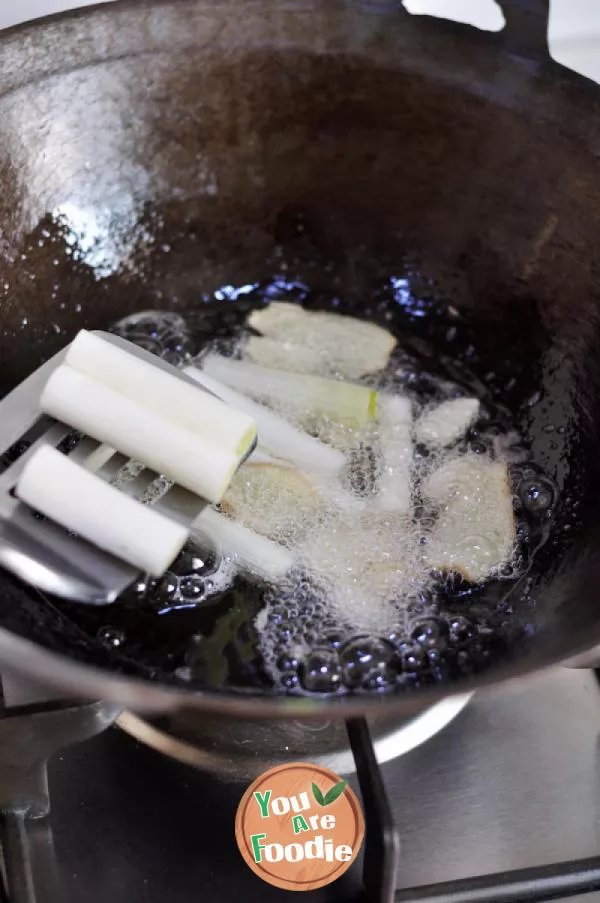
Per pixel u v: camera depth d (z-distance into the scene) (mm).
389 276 365
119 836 250
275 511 309
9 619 257
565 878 244
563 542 303
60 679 228
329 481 317
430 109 323
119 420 288
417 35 309
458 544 306
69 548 278
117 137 327
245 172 346
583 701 275
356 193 350
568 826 256
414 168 339
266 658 286
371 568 300
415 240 356
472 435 335
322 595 297
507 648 282
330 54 317
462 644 289
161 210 346
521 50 301
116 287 349
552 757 266
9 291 318
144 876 246
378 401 337
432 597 298
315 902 242
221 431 289
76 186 329
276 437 319
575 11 376
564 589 286
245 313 362
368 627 292
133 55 310
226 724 267
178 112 327
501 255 340
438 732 269
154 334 354
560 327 329
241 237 360
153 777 259
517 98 307
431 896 239
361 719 234
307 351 350
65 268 335
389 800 239
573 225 315
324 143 340
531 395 338
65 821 252
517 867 248
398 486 319
